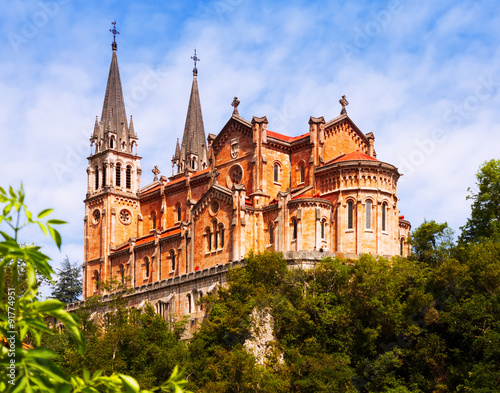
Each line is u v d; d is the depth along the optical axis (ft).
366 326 290.76
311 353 279.90
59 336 300.40
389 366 277.85
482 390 243.60
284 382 266.77
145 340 314.55
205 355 293.23
